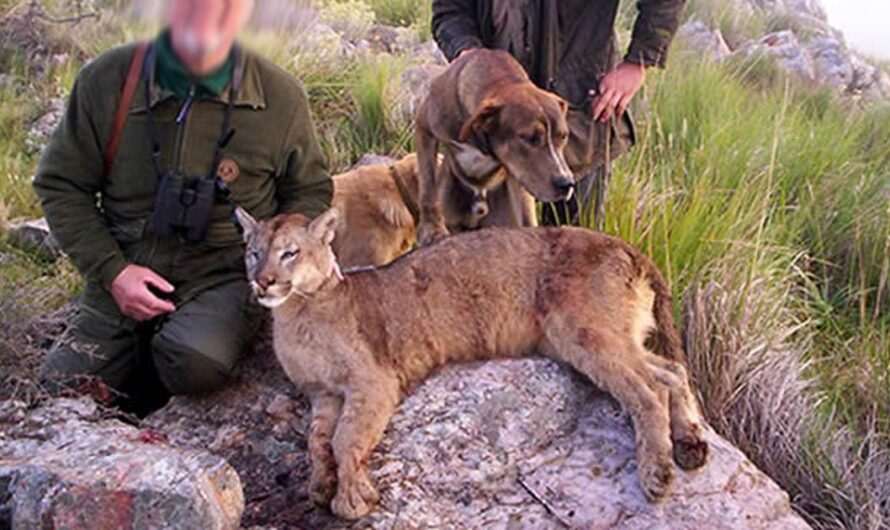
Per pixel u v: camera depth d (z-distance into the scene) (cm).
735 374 263
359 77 458
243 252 246
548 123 255
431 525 192
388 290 216
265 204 250
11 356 223
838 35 923
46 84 489
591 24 285
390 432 206
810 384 282
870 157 451
